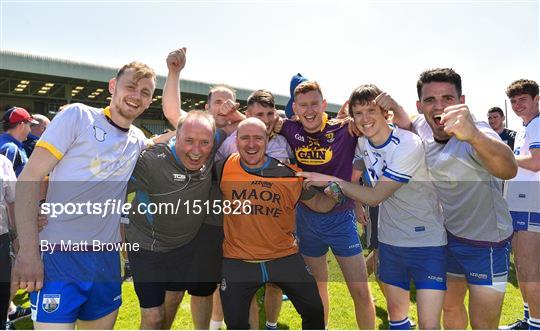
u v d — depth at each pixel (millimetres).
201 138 2088
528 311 3062
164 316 2350
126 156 2098
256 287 2281
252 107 2668
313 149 2723
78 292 2037
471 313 2334
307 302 2258
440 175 2248
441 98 2158
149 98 2102
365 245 3318
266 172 2307
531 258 2951
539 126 2936
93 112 2053
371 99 2203
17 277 1876
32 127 4758
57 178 1993
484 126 2119
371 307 2674
